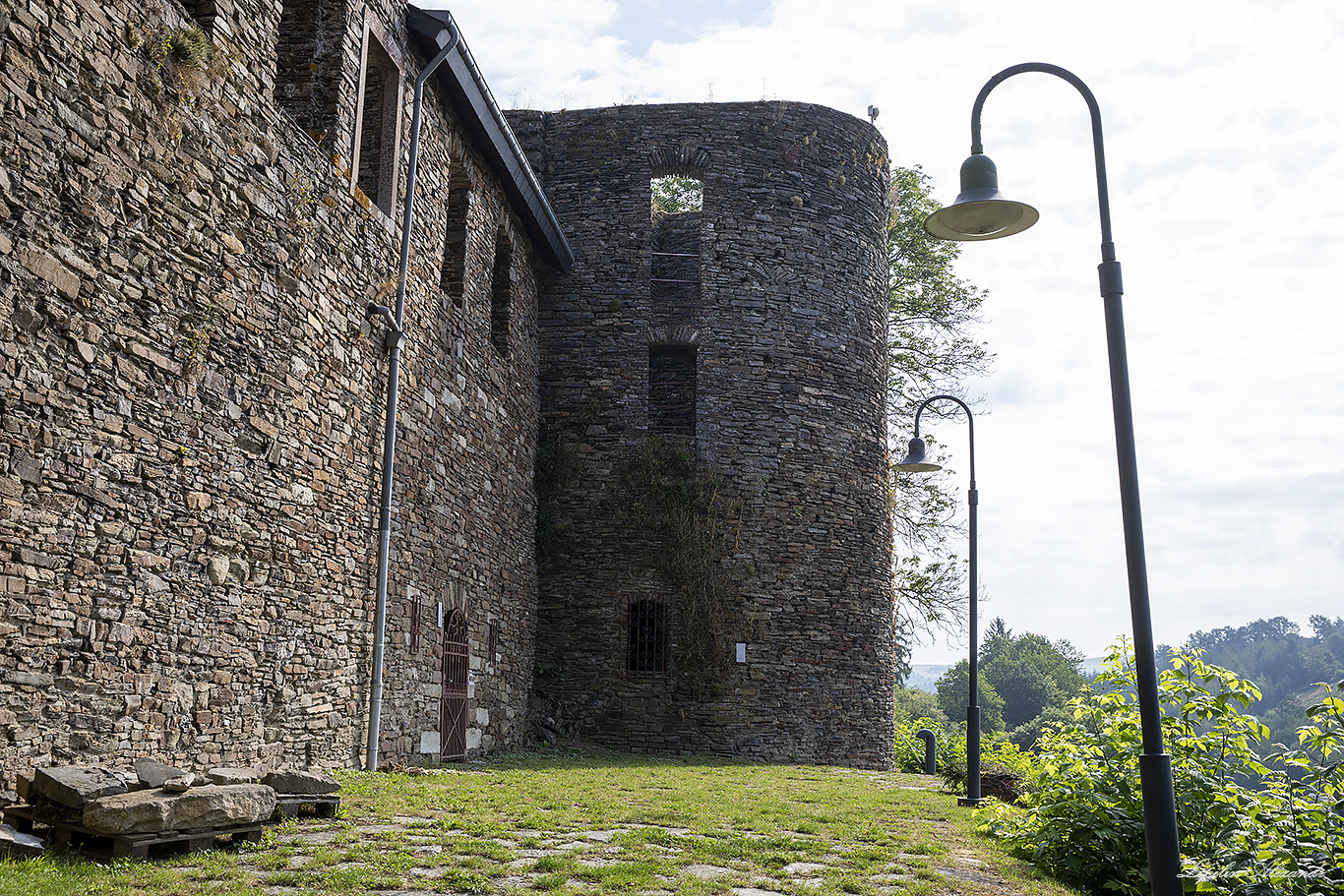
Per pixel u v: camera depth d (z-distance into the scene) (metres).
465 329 13.62
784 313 18.31
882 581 18.73
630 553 17.30
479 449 14.20
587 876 5.35
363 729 10.12
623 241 18.33
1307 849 5.62
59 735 6.16
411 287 11.63
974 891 5.73
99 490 6.55
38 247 6.07
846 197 19.23
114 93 6.69
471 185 13.93
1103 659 7.33
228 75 8.00
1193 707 6.91
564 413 17.81
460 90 12.66
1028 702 74.50
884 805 9.73
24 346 5.97
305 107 9.86
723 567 17.20
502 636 15.17
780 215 18.59
